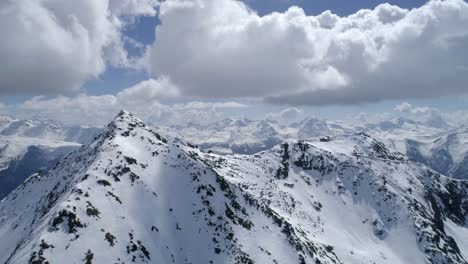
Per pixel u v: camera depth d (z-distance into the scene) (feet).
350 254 586.86
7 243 465.88
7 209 603.26
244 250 416.87
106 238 334.03
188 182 467.93
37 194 575.79
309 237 564.71
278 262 420.77
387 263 605.73
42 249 296.51
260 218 483.51
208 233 417.49
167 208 419.54
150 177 447.01
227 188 500.33
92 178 390.21
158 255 359.66
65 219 327.06
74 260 301.22
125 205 385.50
